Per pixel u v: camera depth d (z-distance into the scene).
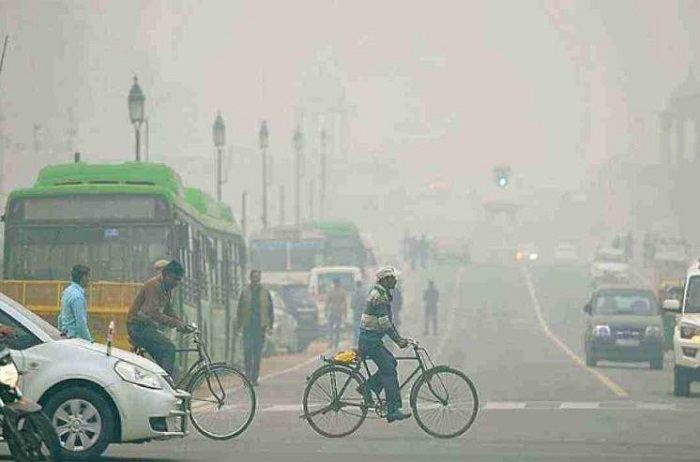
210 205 70.19
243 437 41.59
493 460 36.22
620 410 51.44
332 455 37.28
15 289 53.84
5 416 30.31
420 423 41.19
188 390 40.69
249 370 67.25
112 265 57.88
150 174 60.34
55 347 35.28
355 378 41.03
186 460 36.31
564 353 100.38
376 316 40.72
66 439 35.16
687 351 57.53
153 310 42.59
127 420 35.16
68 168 60.66
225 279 73.50
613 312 84.06
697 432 43.34
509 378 71.06
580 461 36.03
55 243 57.97
